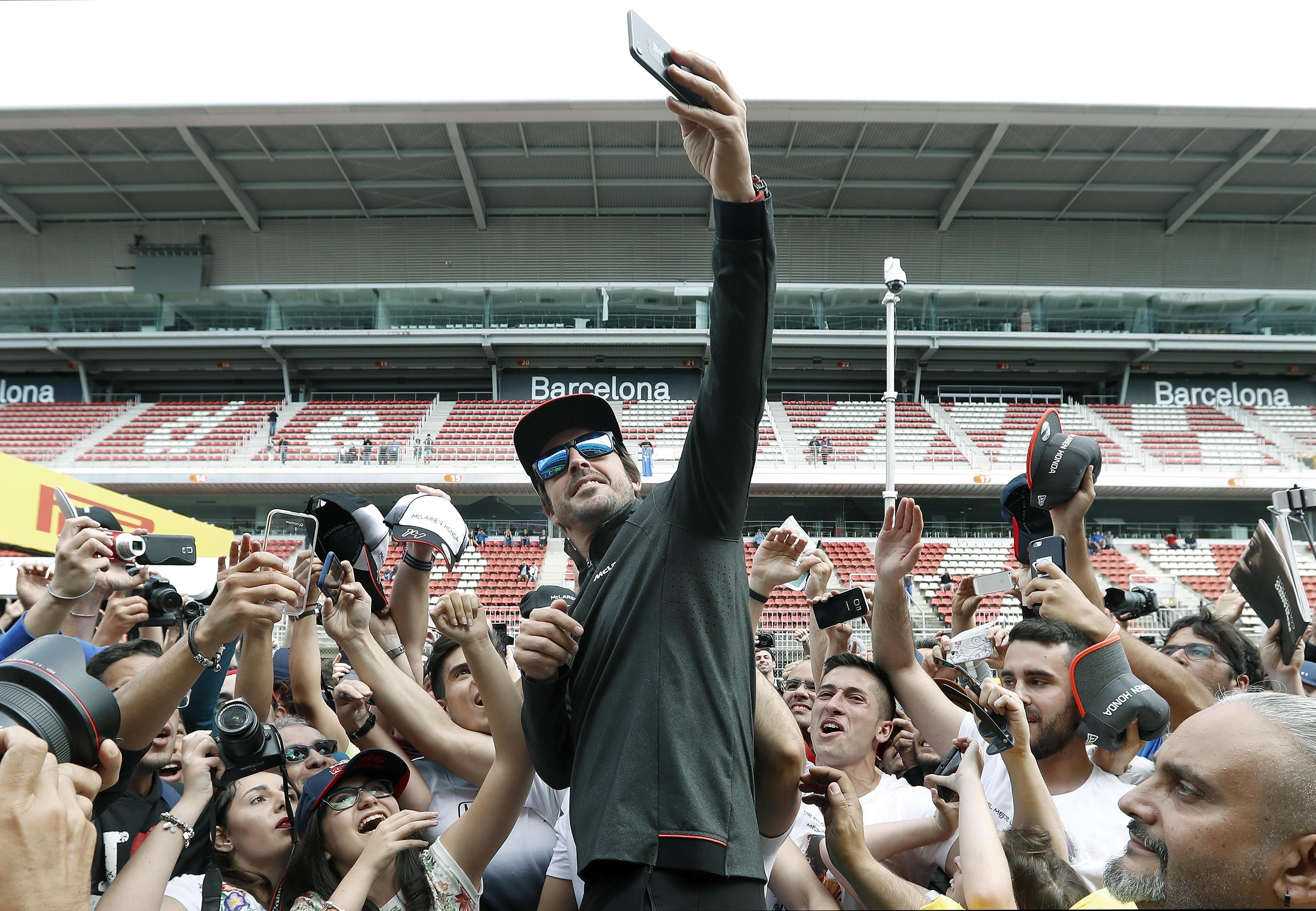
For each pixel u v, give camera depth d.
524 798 2.06
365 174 25.88
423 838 2.33
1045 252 27.97
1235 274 27.98
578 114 22.53
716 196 1.45
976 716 1.82
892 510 2.54
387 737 2.86
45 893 1.07
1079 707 2.13
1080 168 25.48
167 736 2.59
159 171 25.41
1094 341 25.47
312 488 23.27
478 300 25.97
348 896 1.92
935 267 27.94
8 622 3.45
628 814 1.32
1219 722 1.33
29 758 1.10
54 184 25.94
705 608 1.48
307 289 25.59
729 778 1.38
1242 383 27.66
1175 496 23.84
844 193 26.94
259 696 2.76
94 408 26.50
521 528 20.86
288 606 1.58
